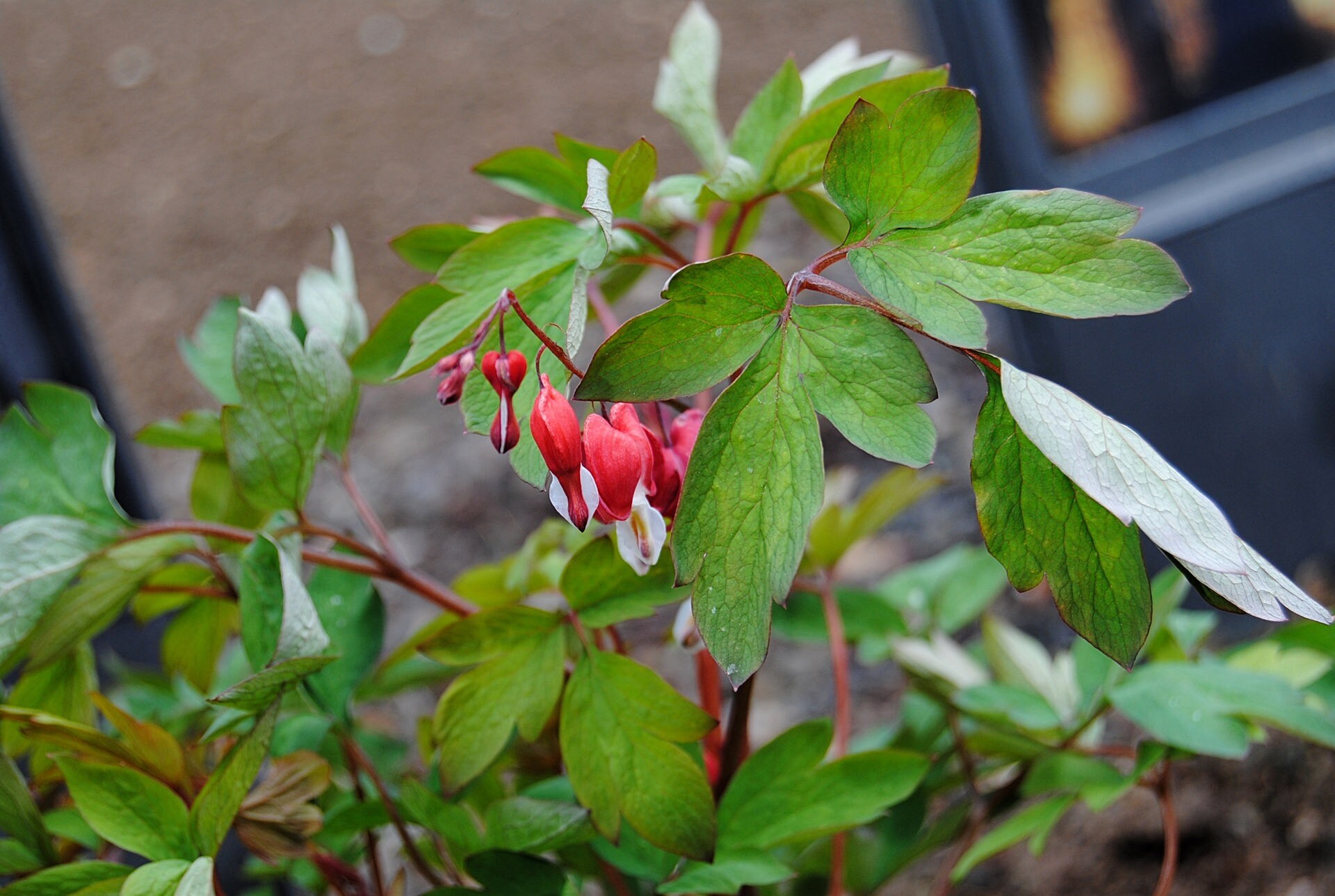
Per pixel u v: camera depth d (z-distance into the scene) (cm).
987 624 62
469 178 268
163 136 307
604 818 50
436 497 150
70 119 320
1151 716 53
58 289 79
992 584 65
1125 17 96
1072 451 44
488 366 47
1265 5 96
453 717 50
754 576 45
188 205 276
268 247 256
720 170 53
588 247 49
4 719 51
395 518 147
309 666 49
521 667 50
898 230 46
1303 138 98
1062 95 97
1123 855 82
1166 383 102
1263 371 101
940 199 46
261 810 52
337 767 56
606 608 51
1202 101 99
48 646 52
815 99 54
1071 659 62
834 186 46
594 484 47
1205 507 45
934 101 46
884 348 45
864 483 133
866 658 63
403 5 355
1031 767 58
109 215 276
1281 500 105
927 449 45
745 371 45
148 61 341
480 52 321
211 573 57
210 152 296
